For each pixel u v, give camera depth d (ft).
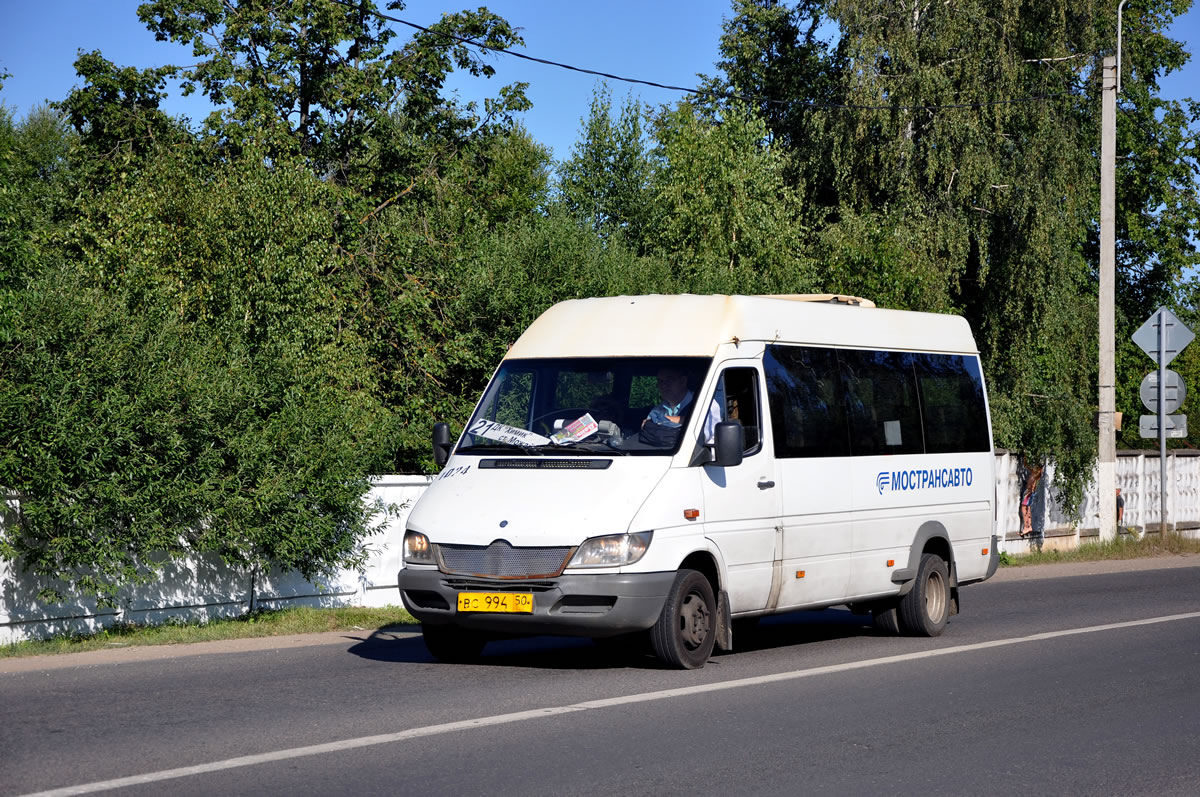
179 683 30.25
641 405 33.91
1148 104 147.74
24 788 19.60
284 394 46.26
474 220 80.84
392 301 73.31
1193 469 104.63
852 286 98.48
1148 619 46.70
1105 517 84.94
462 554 31.37
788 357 37.47
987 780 22.33
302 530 44.11
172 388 41.11
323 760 22.07
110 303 41.47
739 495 34.27
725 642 33.65
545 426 34.27
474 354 72.84
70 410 37.96
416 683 30.53
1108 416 84.02
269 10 99.35
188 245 59.36
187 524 41.55
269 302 57.77
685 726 25.79
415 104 106.83
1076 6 108.17
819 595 37.42
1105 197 83.20
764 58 139.74
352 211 86.28
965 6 105.50
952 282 107.24
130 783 20.07
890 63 106.73
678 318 35.88
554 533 30.71
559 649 37.65
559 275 72.28
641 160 149.79
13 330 37.86
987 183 104.73
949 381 44.83
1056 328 107.76
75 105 102.17
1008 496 85.56
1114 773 23.12
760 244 96.02
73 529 38.04
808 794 20.92
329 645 38.81
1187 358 168.55
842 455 38.73
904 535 41.22
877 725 26.61
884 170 106.73
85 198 65.16
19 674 31.71
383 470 63.31
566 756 22.89
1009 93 105.81
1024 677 33.27
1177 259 149.48
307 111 101.60
